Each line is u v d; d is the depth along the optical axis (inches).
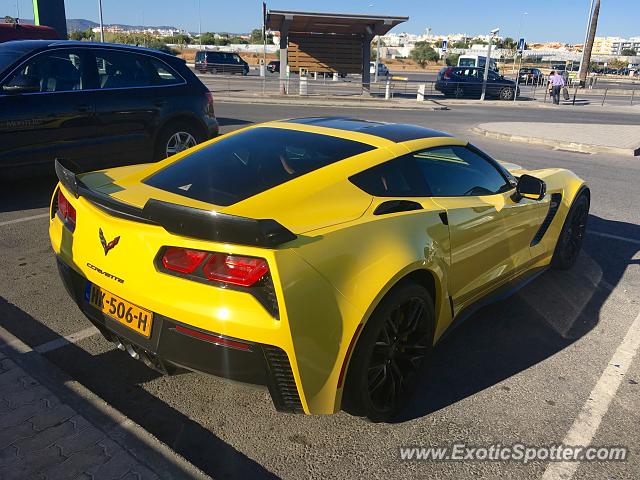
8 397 99.2
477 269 128.1
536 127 626.8
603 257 207.2
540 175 174.9
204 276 82.3
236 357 82.4
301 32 933.8
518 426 105.8
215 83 1148.5
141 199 100.0
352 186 104.0
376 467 93.3
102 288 95.7
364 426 103.8
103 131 245.4
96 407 98.0
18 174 224.1
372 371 97.0
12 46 231.8
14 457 85.1
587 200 191.3
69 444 88.5
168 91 269.9
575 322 151.3
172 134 273.9
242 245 80.9
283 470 91.7
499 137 549.0
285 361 82.8
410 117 708.0
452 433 103.0
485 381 120.8
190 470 85.0
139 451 88.1
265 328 80.0
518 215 142.4
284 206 94.8
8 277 161.5
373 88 1268.5
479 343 137.9
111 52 252.5
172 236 84.7
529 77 1740.9
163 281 85.4
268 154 113.0
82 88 239.6
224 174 107.0
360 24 890.7
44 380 104.7
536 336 142.6
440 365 127.0
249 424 103.0
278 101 814.5
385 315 94.0
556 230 170.4
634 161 438.6
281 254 81.4
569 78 1747.0
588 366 128.6
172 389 112.7
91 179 119.1
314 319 83.2
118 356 123.6
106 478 82.2
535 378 122.7
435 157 124.6
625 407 113.3
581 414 110.3
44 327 134.3
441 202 117.5
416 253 99.7
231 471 91.0
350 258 89.7
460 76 1128.2
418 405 111.1
